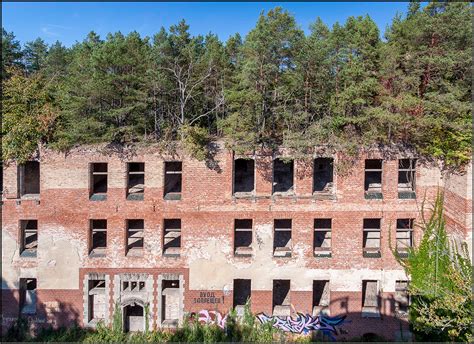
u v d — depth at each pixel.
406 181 26.12
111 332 21.89
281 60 21.36
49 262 22.22
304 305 22.22
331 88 22.33
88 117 21.94
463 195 19.72
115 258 22.23
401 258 22.08
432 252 21.06
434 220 21.70
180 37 24.30
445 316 19.77
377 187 26.11
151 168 22.12
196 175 22.08
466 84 21.06
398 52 21.75
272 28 20.19
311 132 21.33
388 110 20.45
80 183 22.11
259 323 22.12
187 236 22.23
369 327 22.06
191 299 22.30
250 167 31.78
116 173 22.14
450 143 20.53
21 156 21.59
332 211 22.06
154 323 22.22
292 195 22.20
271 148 21.91
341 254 22.11
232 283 22.28
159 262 22.27
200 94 27.20
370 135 20.88
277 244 24.91
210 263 22.28
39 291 22.20
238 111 22.38
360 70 20.77
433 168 21.92
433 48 20.95
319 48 20.77
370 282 25.33
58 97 22.84
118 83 22.05
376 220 27.52
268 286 22.20
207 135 22.62
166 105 25.95
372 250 22.61
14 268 22.22
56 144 21.50
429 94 20.22
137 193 22.73
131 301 22.20
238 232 27.03
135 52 22.69
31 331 22.12
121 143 22.14
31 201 22.08
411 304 21.34
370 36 22.12
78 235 22.20
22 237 22.75
